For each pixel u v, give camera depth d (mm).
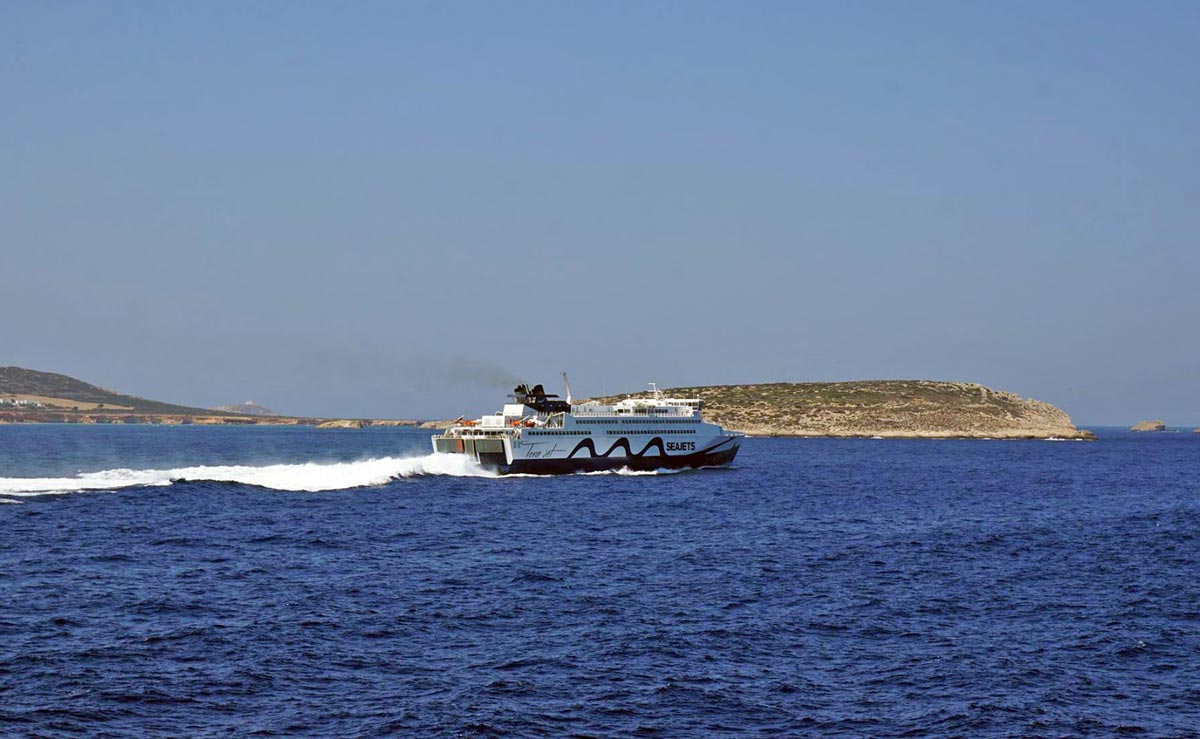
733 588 52094
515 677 36406
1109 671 38344
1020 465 170500
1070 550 66375
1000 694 35469
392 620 43906
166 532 67250
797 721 32750
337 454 193375
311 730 31016
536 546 65438
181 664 36875
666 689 35438
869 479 129875
